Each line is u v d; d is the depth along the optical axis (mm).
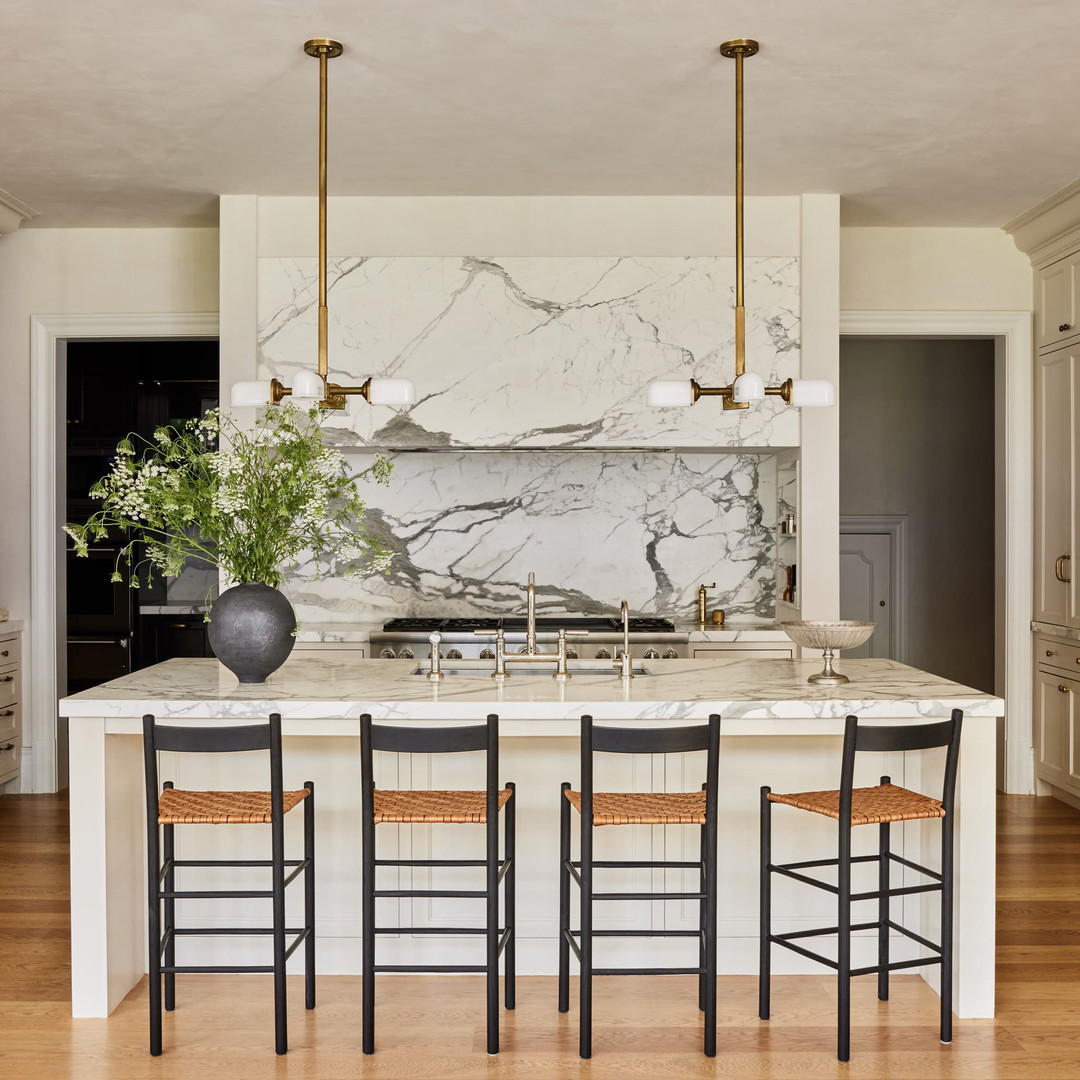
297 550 3453
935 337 5645
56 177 4633
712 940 2768
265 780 3312
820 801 2910
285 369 4895
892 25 3232
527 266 4902
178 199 4953
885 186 4770
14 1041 2854
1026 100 3811
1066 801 5371
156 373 6594
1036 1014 3027
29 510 5527
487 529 5555
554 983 3256
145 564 6605
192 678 3416
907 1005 3105
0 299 5484
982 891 3010
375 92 3723
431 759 3287
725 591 5578
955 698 2988
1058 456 5273
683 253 4918
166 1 3064
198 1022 2977
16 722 5492
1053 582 5348
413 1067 2715
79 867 2986
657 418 4910
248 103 3816
